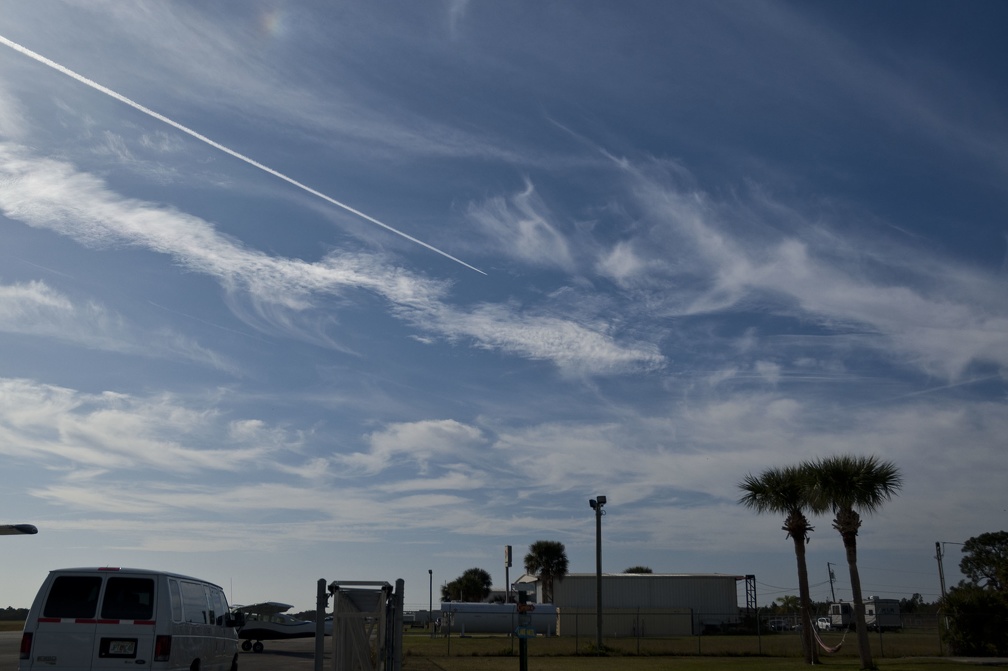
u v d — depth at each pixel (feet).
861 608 98.43
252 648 132.98
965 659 115.96
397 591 51.55
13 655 103.55
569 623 236.43
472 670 98.37
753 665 108.99
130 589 49.52
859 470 96.32
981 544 221.25
